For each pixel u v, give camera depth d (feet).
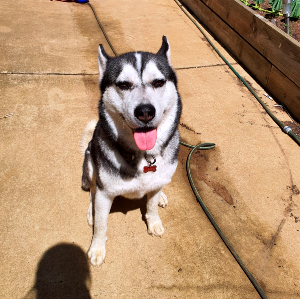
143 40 6.21
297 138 4.10
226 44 6.22
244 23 5.45
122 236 2.93
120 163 2.41
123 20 7.01
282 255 2.86
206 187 3.47
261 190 3.47
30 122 4.03
